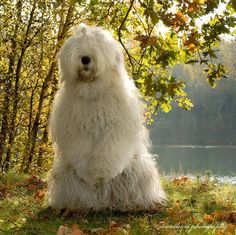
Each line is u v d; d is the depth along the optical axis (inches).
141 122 124.0
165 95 137.9
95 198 124.3
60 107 123.3
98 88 118.8
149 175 129.3
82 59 116.3
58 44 245.1
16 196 146.9
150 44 134.1
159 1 131.8
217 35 138.3
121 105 119.8
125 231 106.2
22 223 116.9
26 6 258.1
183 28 132.6
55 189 126.8
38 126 292.8
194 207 138.4
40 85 277.3
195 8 129.9
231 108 1473.9
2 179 178.9
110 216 120.3
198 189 162.2
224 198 147.0
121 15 163.9
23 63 273.0
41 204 134.7
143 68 147.3
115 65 120.9
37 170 277.0
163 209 130.8
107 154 117.9
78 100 120.2
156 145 1325.0
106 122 118.8
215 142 1401.3
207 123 1466.5
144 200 127.9
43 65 266.5
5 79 265.6
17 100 268.5
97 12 167.0
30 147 280.5
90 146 119.6
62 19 259.9
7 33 257.9
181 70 1358.3
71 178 124.0
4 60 272.2
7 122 276.1
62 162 125.5
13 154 297.4
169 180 182.7
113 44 120.4
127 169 125.7
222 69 141.1
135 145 123.2
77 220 119.5
